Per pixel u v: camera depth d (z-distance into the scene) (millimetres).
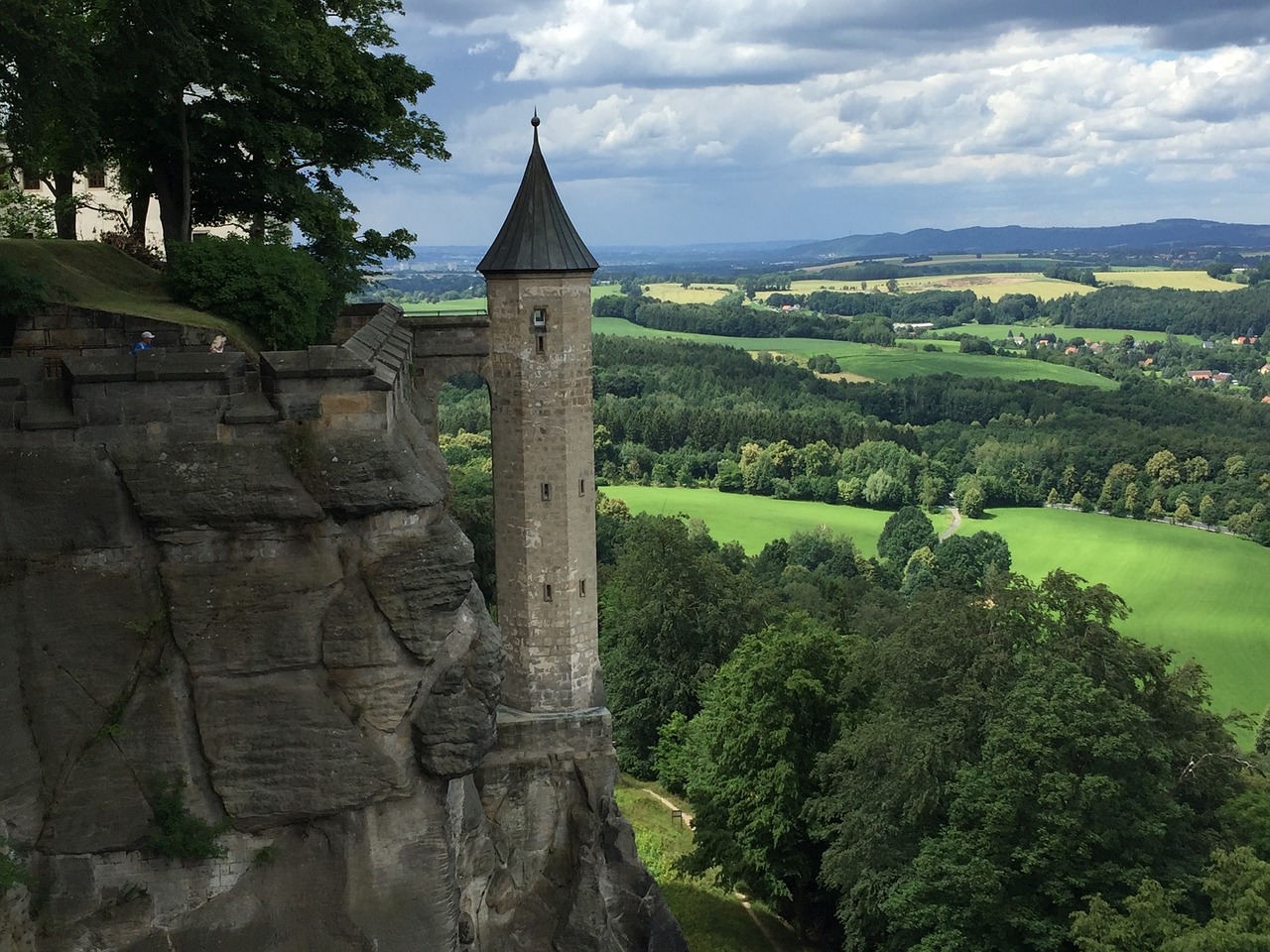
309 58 33031
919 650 45469
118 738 19609
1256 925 34031
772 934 51156
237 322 26625
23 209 36188
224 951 20109
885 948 43219
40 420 19297
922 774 42219
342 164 37438
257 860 20484
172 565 19984
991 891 38688
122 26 27984
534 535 37812
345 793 20516
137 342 23344
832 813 46594
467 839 31062
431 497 20828
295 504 20031
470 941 29984
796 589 92750
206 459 19844
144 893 19953
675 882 54469
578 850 36125
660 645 70688
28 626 19281
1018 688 41469
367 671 20656
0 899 18406
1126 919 35344
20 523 19281
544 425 37406
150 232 44531
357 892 20844
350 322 36969
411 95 39625
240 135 33406
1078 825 38188
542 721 36719
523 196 37531
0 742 18922
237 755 20047
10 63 21938
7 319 22797
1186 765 45094
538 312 37094
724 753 51719
